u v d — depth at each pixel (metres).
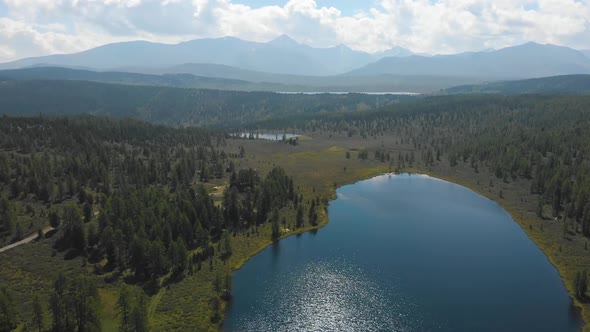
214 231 176.50
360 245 172.62
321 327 115.56
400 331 114.25
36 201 187.38
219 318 118.62
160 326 113.69
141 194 186.50
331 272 148.38
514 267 152.25
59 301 104.06
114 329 111.12
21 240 155.50
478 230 189.50
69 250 150.00
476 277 144.88
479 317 120.69
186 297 128.75
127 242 145.88
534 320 119.06
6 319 102.75
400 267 152.38
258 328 114.69
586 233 174.62
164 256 141.88
